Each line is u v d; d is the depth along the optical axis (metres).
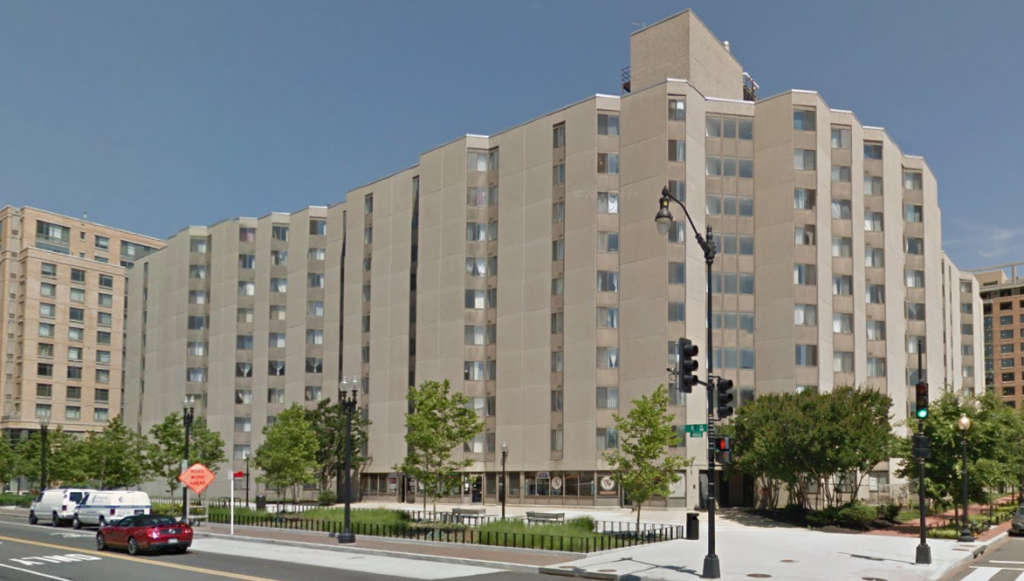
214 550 34.28
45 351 119.81
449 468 47.09
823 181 66.00
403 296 76.31
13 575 26.20
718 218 66.00
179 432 68.31
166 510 56.72
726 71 77.00
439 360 71.56
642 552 30.97
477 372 70.19
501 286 70.00
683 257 62.66
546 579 25.14
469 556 29.69
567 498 63.75
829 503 50.66
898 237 73.12
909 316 74.50
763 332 64.69
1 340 119.81
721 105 67.31
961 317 116.44
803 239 64.75
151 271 101.81
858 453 45.31
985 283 179.62
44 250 122.75
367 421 76.19
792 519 49.31
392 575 25.80
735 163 66.88
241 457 88.62
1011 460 46.69
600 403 63.34
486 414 69.56
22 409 116.00
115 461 73.81
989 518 46.94
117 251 137.62
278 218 91.38
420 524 42.91
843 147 68.44
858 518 44.31
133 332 105.38
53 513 51.75
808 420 46.69
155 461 68.00
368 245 80.94
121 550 34.16
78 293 125.06
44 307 120.56
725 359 64.56
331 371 83.50
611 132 66.31
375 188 80.31
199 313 94.88
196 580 24.64
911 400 72.88
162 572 26.72
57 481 90.50
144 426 98.44
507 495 67.06
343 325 82.12
